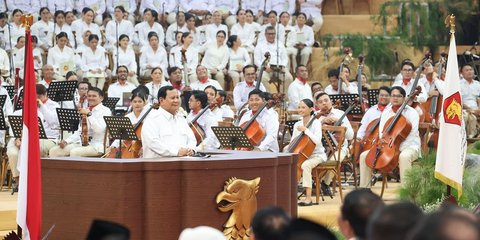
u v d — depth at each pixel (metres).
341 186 39.28
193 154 27.91
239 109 45.56
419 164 34.62
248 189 26.17
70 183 25.91
